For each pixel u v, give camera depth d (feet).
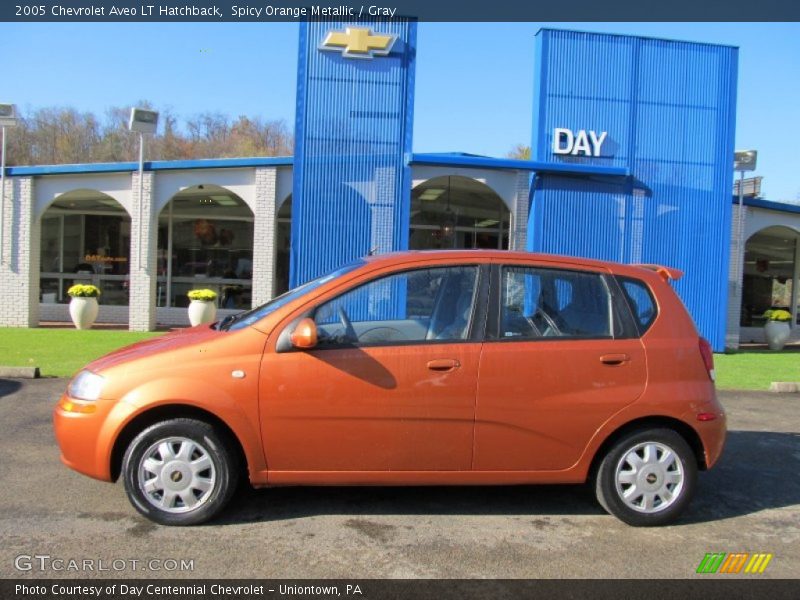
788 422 25.50
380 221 41.86
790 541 14.05
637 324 14.69
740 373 37.55
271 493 15.72
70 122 115.85
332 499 15.51
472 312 14.20
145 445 13.39
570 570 12.32
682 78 44.55
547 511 15.30
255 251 47.57
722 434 14.78
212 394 13.16
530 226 44.06
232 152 122.83
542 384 13.96
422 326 14.21
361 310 14.14
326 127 41.29
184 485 13.51
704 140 44.93
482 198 60.34
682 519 15.14
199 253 58.85
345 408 13.46
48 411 23.29
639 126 44.09
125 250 58.90
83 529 13.39
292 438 13.43
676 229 44.73
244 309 59.16
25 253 48.26
